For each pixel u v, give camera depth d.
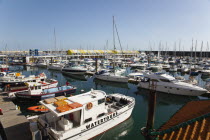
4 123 14.58
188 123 6.75
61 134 10.91
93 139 13.34
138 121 17.02
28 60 76.75
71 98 13.59
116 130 15.28
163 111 20.44
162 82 27.48
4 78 29.28
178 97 26.03
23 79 29.53
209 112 6.96
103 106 14.47
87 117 12.82
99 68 53.41
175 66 63.66
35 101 22.06
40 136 11.02
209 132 5.80
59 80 41.56
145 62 81.44
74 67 47.69
